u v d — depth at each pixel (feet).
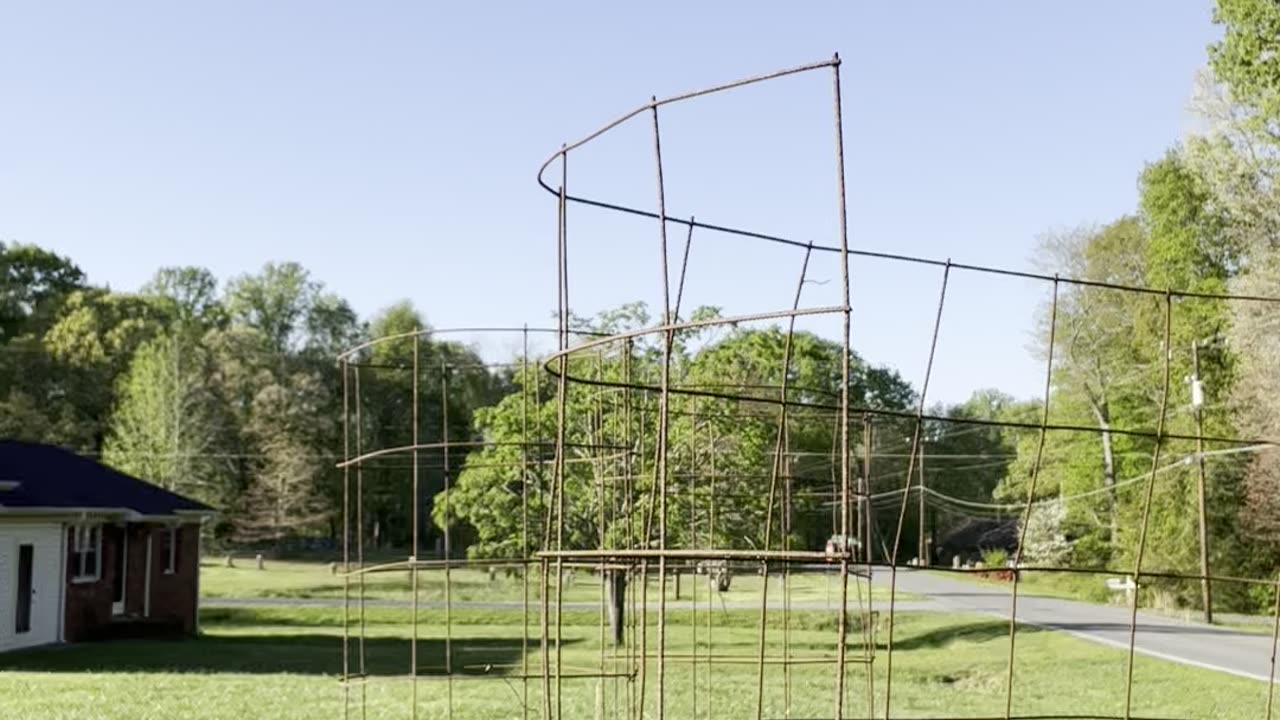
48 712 49.96
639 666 49.16
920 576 198.08
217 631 101.71
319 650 81.87
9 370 214.28
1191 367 137.28
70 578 87.51
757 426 74.79
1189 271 145.48
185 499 103.86
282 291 259.19
